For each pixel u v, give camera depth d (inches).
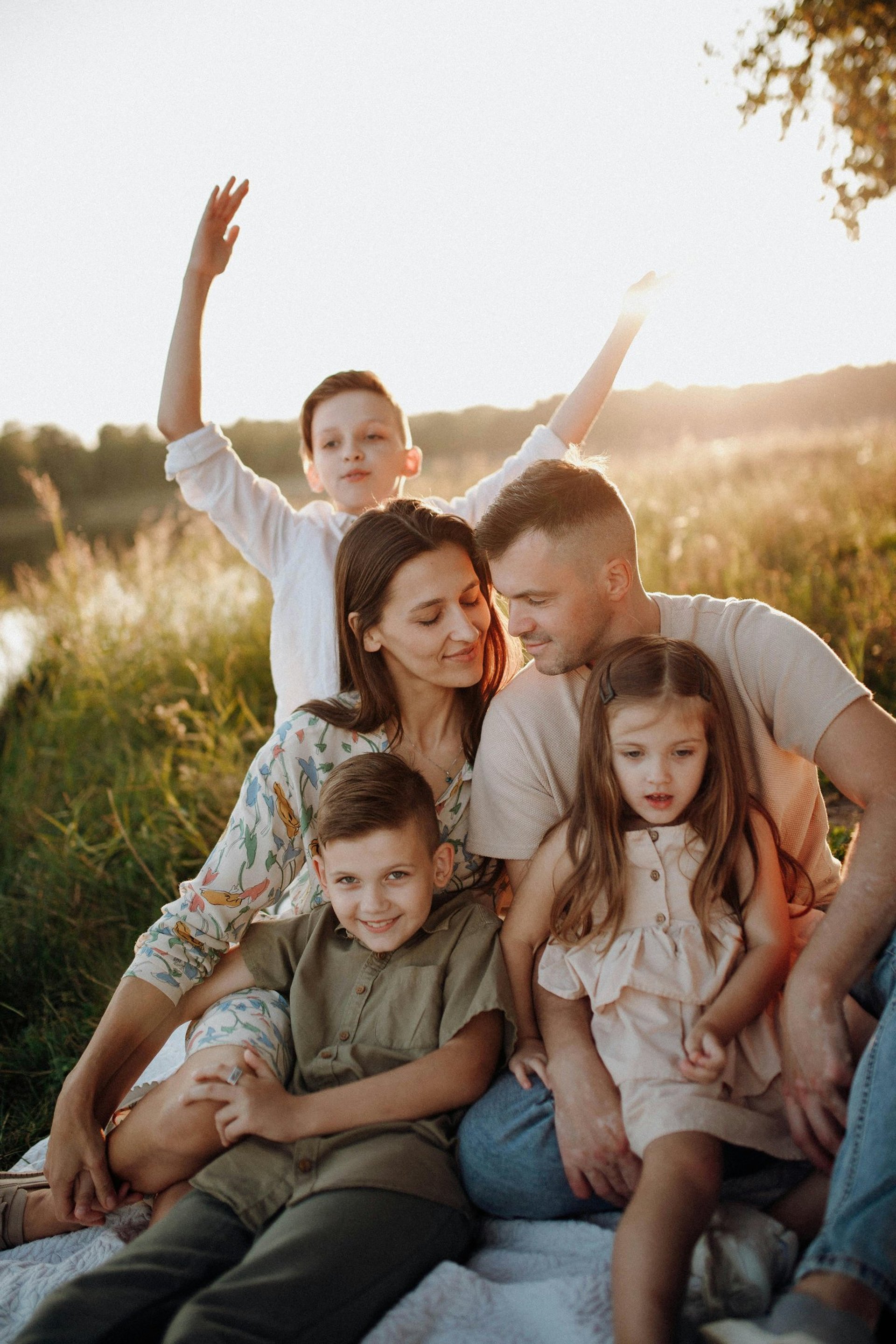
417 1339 57.9
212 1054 72.4
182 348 113.9
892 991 64.2
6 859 158.6
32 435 896.3
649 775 71.1
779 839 76.0
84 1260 70.5
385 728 84.8
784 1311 50.6
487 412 869.2
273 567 121.3
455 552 81.5
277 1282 57.3
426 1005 73.9
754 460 410.9
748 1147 63.3
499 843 80.7
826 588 210.5
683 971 69.0
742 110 139.9
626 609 79.2
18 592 290.4
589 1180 65.3
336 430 122.9
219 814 165.8
